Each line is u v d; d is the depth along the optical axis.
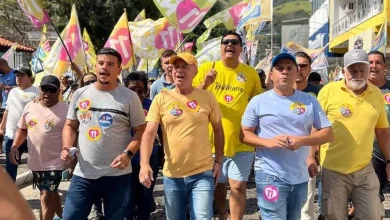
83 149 4.30
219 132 4.56
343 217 4.72
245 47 10.38
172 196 4.36
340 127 4.61
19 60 28.86
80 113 4.33
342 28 33.28
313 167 4.45
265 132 4.17
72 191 4.30
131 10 26.97
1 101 10.62
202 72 5.47
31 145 5.50
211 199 4.29
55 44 10.44
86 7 26.97
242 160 5.29
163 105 4.35
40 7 8.02
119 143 4.32
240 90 5.35
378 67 5.58
